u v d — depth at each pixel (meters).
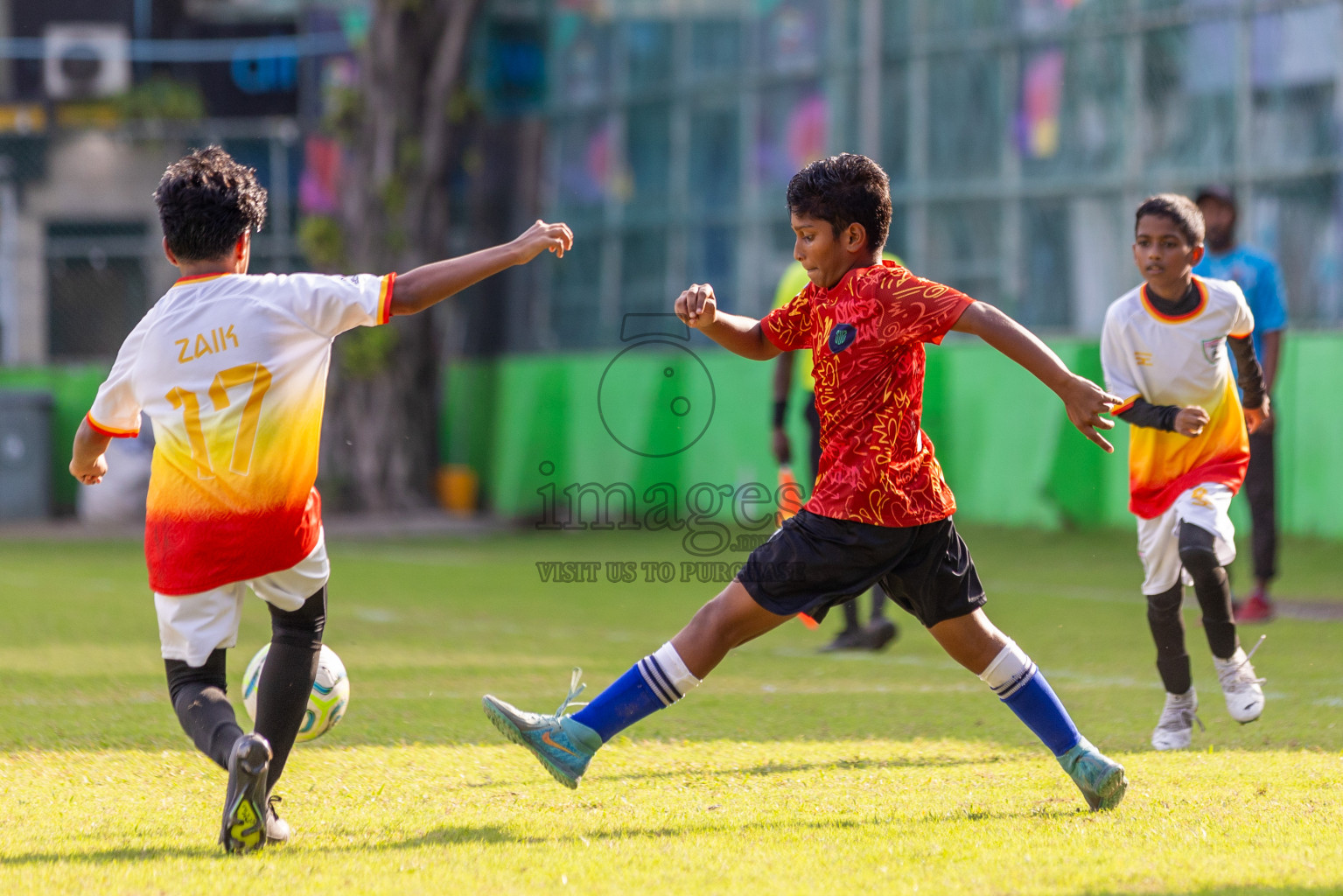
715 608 13.10
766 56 59.59
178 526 11.82
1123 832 12.40
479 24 68.88
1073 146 51.28
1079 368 49.91
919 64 55.03
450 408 71.81
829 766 15.80
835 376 12.80
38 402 63.66
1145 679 23.05
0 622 31.30
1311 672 23.23
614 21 65.06
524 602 36.53
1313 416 44.69
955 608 13.14
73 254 67.69
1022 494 51.84
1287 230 46.28
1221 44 47.50
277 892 10.59
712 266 61.53
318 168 68.69
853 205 12.92
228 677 23.72
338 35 68.94
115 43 68.44
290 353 11.84
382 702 20.73
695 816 13.31
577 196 67.12
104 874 11.11
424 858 11.66
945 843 12.10
